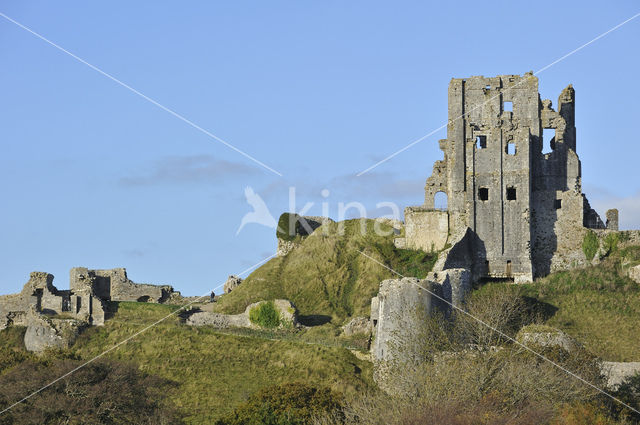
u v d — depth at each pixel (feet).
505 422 422.41
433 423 419.74
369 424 440.04
